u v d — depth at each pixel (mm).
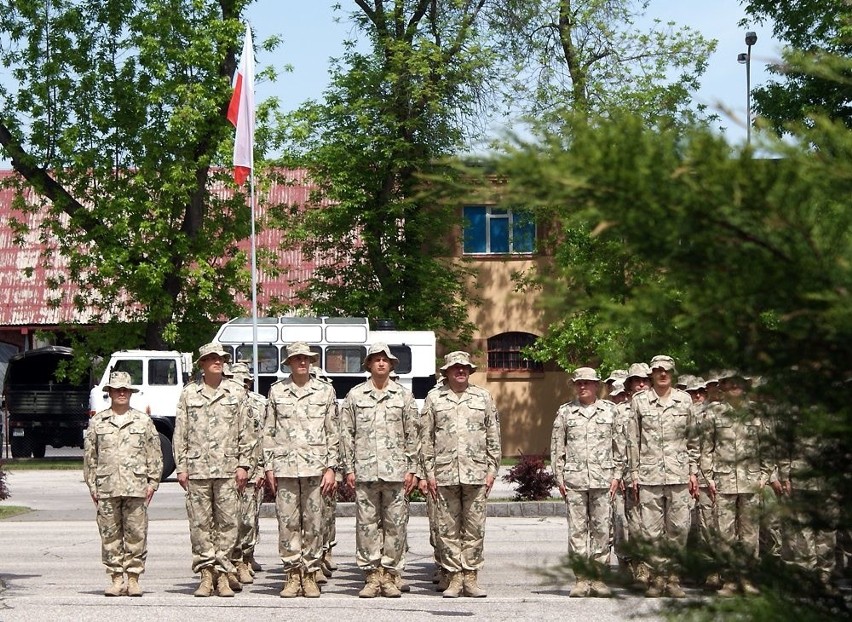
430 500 11828
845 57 2846
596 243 2711
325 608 10336
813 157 2623
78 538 16531
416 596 11094
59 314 40000
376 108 32312
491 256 33844
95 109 30906
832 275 2588
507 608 10273
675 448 11305
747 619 2986
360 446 11133
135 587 11133
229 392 11227
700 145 2578
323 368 25266
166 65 30516
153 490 11258
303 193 41125
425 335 25781
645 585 3160
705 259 2629
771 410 2920
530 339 34250
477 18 32812
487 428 11258
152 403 26047
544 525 17781
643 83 28969
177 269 31562
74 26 31188
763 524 3031
